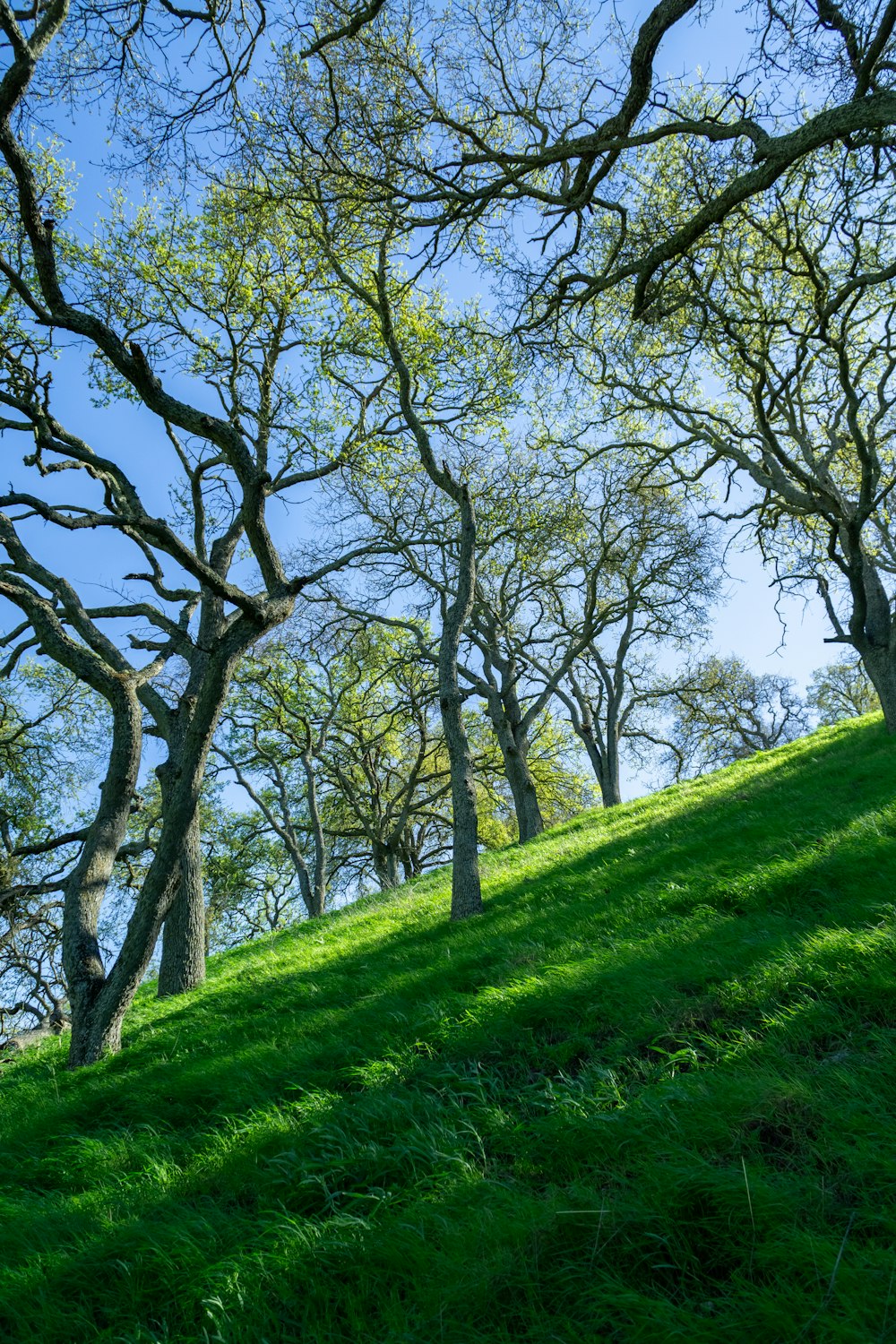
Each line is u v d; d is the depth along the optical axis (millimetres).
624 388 18703
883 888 7004
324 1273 3951
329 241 13219
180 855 10047
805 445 17250
